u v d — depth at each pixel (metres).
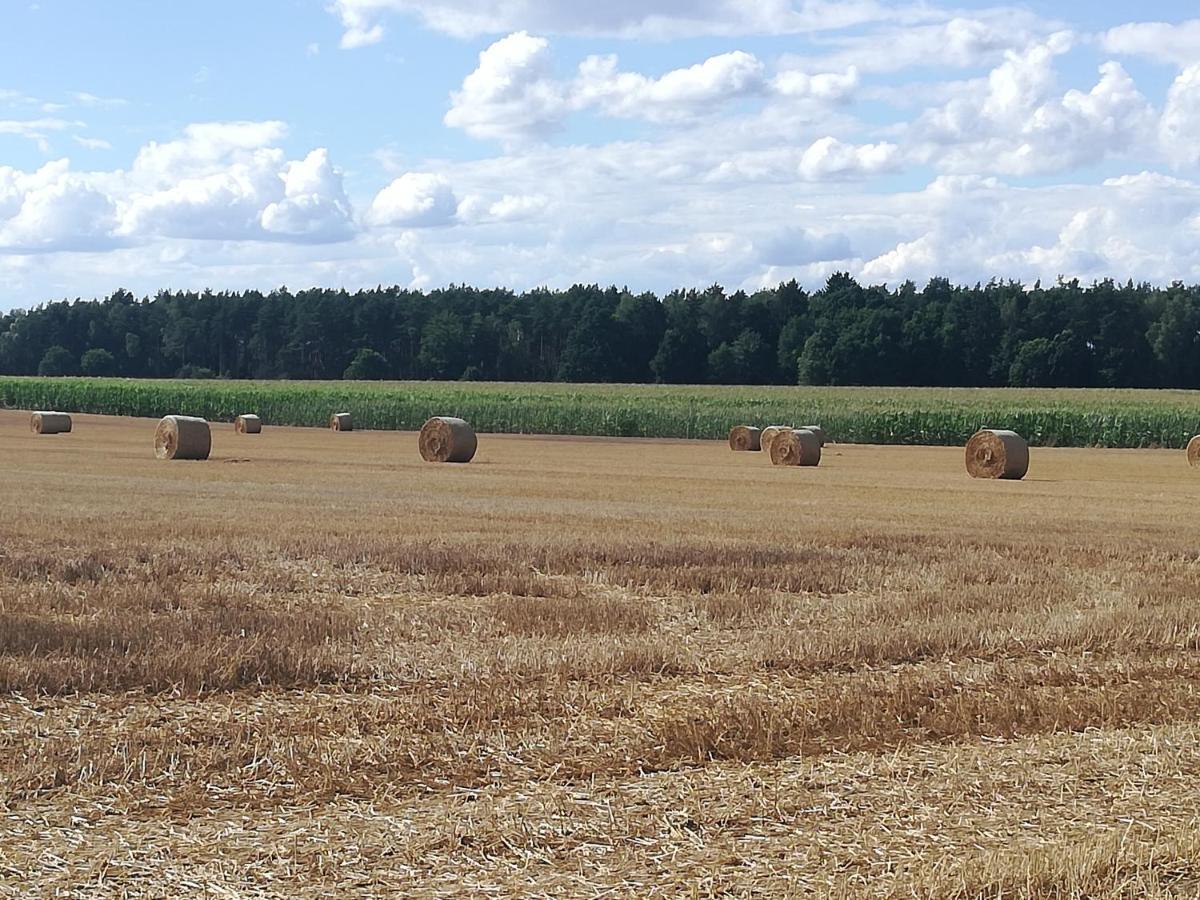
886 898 6.41
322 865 6.88
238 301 161.50
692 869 6.85
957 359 123.56
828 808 7.84
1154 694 11.02
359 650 12.28
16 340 161.25
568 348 137.12
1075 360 119.38
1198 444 46.44
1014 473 39.00
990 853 6.94
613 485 33.84
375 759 8.74
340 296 161.75
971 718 10.03
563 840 7.26
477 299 164.38
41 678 10.58
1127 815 7.78
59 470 36.62
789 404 76.44
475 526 22.20
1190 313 120.56
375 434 68.94
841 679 11.63
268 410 82.69
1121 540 21.67
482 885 6.64
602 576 17.03
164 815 7.65
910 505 28.75
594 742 9.27
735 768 8.68
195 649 11.72
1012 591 16.28
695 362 134.88
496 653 12.22
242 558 17.81
